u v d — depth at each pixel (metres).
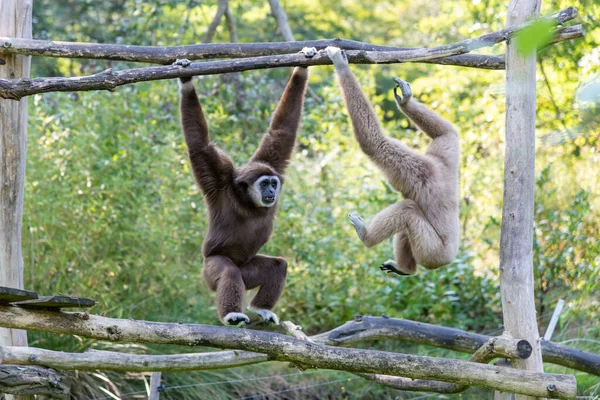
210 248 8.42
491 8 15.17
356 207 14.29
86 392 11.10
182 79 8.27
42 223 11.80
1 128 8.24
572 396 6.85
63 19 20.25
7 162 8.30
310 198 14.80
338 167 15.22
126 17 19.16
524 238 7.45
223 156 8.66
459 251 14.38
